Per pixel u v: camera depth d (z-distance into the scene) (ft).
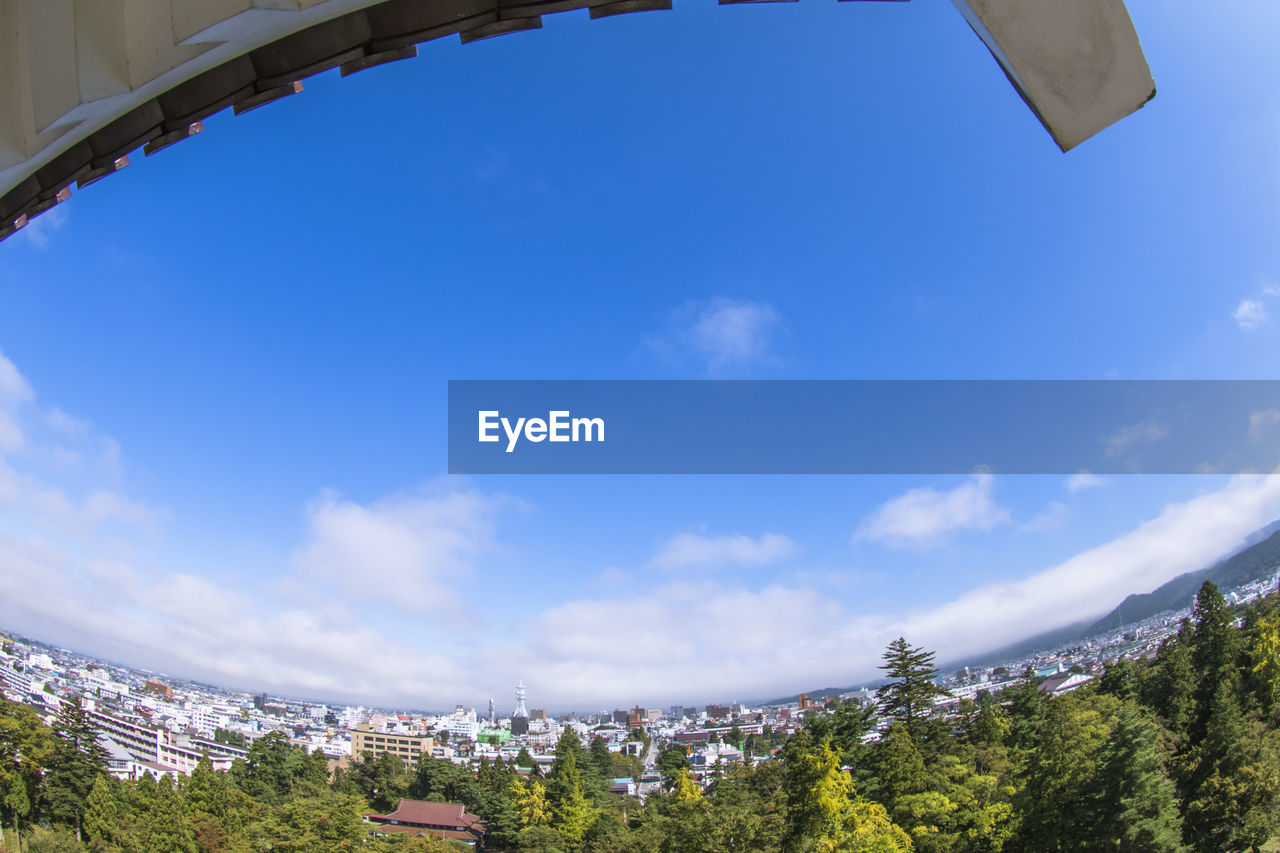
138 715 594.65
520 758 526.57
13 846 324.80
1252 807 208.64
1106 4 11.73
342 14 13.76
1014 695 324.80
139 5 13.34
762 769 281.13
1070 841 206.39
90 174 16.40
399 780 529.86
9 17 14.56
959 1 12.26
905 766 252.21
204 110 15.17
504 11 14.15
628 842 341.62
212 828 380.37
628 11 14.33
